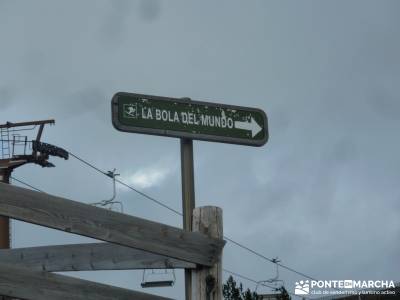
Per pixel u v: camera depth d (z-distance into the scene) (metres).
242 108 6.55
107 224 5.34
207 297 5.84
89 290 5.34
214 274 5.89
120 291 5.52
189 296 6.00
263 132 6.61
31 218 4.99
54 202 5.11
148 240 5.55
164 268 6.02
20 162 16.53
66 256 6.43
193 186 6.35
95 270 6.30
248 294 19.09
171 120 6.23
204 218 5.99
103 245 6.31
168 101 6.26
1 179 16.48
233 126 6.48
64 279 5.24
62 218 5.13
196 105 6.36
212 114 6.41
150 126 6.14
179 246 5.72
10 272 5.00
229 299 19.03
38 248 6.55
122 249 6.22
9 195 4.92
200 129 6.34
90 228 5.26
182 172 6.37
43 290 5.12
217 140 6.39
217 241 5.95
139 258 6.14
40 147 16.55
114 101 6.05
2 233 14.45
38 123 16.70
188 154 6.38
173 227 5.71
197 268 5.91
